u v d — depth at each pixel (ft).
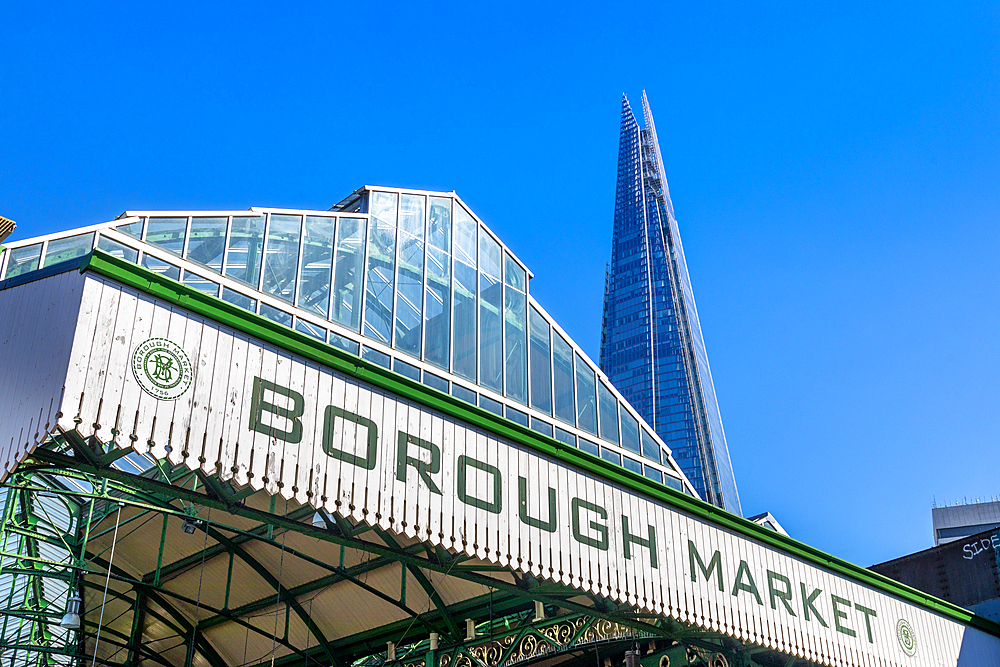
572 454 56.70
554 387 91.81
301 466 43.93
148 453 39.01
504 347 89.04
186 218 72.79
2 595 93.04
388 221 84.89
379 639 92.32
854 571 74.64
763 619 64.95
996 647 85.71
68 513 87.97
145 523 86.99
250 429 42.75
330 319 77.00
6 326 42.27
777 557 68.90
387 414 48.47
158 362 40.55
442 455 50.11
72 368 37.55
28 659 91.91
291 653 99.96
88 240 66.80
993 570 100.99
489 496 51.55
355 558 82.02
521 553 51.85
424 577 80.94
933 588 106.42
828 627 69.77
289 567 86.99
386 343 79.77
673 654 81.10
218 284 71.92
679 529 62.03
